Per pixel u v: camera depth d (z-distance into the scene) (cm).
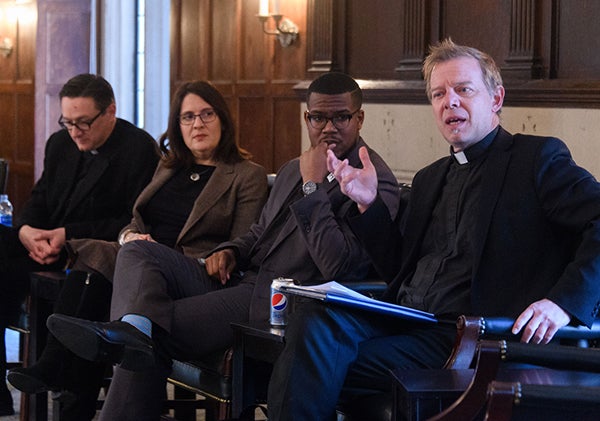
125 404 705
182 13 1639
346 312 589
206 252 830
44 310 868
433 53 642
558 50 1014
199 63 1611
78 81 931
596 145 936
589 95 934
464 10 1129
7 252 923
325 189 739
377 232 662
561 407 370
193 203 860
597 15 970
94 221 927
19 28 2166
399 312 591
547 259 596
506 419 372
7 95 2214
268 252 750
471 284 605
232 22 1546
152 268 728
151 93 1786
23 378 780
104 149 944
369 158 701
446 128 629
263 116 1502
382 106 1212
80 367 793
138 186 930
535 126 1006
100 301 821
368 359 592
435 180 654
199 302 728
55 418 855
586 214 578
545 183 599
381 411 566
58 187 962
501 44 1076
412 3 1188
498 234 602
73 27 1944
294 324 584
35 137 1988
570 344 579
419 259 654
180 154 868
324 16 1325
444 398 491
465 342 546
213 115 851
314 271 738
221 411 713
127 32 1889
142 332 685
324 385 570
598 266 560
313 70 1346
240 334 667
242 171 850
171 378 755
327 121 744
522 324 547
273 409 572
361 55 1289
